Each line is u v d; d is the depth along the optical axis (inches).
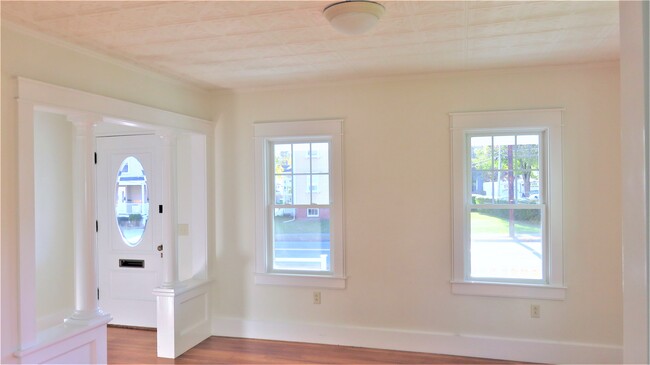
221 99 172.4
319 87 161.3
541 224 144.3
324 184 165.5
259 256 167.5
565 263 139.4
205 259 168.7
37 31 100.5
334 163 159.3
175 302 148.7
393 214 154.1
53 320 165.9
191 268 173.2
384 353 150.2
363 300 157.0
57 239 169.2
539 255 144.7
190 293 157.5
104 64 122.8
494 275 148.5
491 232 148.8
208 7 89.5
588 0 88.0
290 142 169.5
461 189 147.3
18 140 96.1
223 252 172.7
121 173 183.3
